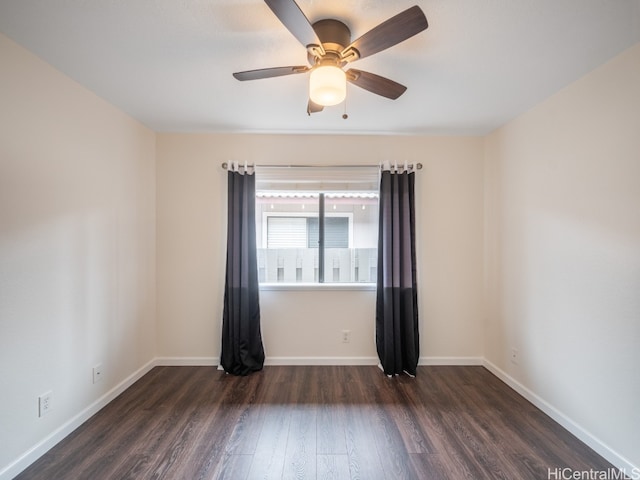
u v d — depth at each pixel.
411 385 2.47
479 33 1.44
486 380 2.56
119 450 1.70
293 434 1.85
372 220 2.98
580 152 1.81
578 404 1.82
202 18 1.35
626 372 1.55
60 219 1.78
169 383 2.49
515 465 1.60
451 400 2.24
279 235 2.98
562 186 1.94
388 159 2.84
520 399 2.26
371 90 1.66
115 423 1.95
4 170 1.47
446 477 1.53
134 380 2.49
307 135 2.84
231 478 1.52
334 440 1.80
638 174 1.50
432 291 2.85
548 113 2.06
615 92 1.60
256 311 2.73
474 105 2.20
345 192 2.90
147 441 1.78
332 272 2.96
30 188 1.59
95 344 2.06
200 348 2.83
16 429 1.53
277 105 2.23
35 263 1.62
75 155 1.89
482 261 2.86
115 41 1.51
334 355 2.87
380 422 1.97
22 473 1.53
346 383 2.51
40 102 1.65
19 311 1.54
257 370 2.72
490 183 2.74
